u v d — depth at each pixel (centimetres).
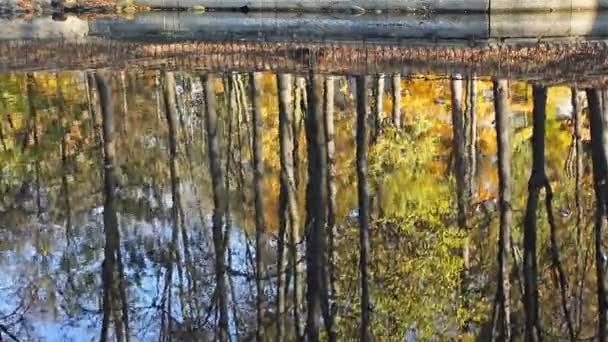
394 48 2400
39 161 1666
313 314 1091
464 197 1670
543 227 1466
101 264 1188
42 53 2553
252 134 2078
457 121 2108
